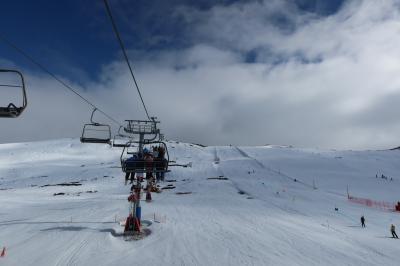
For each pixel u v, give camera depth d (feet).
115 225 84.94
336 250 71.05
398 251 74.28
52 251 60.13
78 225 84.94
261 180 277.64
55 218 96.78
